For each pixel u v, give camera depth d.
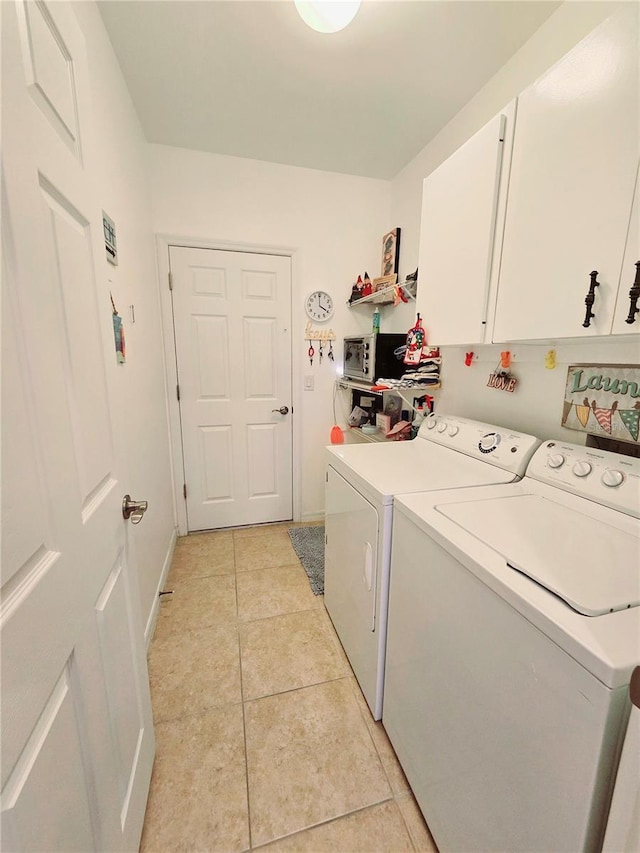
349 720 1.33
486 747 0.76
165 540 2.23
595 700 0.53
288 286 2.58
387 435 2.31
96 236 0.82
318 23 1.22
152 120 1.95
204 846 0.99
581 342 1.16
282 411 2.74
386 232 2.68
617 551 0.80
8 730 0.42
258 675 1.51
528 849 0.66
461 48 1.47
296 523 2.90
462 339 1.38
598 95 0.85
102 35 1.34
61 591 0.57
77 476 0.66
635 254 0.79
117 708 0.84
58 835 0.52
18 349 0.49
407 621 1.09
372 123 1.96
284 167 2.42
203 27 1.38
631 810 0.52
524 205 1.08
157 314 2.29
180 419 2.54
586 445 1.21
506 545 0.83
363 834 1.01
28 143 0.52
